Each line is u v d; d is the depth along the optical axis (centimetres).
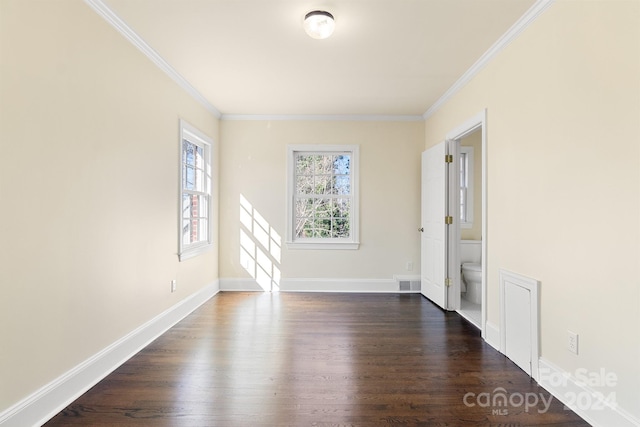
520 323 219
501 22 218
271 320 317
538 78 203
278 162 434
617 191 149
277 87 337
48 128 166
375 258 436
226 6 203
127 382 200
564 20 181
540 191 201
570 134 177
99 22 202
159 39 243
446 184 352
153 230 269
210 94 357
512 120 231
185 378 204
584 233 167
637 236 140
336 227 443
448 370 216
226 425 160
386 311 348
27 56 154
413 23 221
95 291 200
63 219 175
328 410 172
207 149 400
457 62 278
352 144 434
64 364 176
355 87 336
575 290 173
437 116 388
